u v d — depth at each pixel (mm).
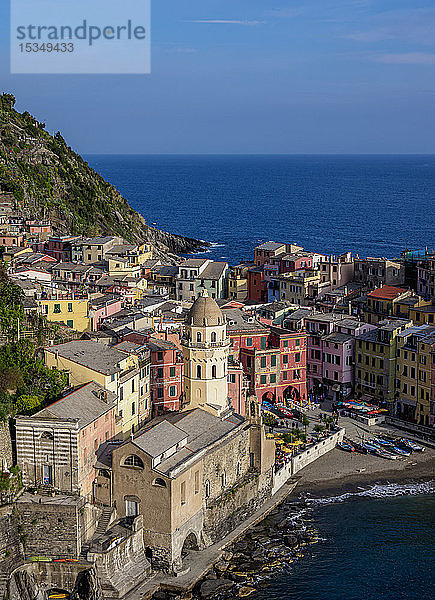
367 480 146125
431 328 178125
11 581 105125
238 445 130875
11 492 110875
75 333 154500
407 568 117562
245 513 130750
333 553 121312
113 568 108062
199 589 110688
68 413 114250
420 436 164375
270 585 112688
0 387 123312
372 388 179250
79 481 112562
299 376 182000
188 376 134875
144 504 114062
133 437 115875
